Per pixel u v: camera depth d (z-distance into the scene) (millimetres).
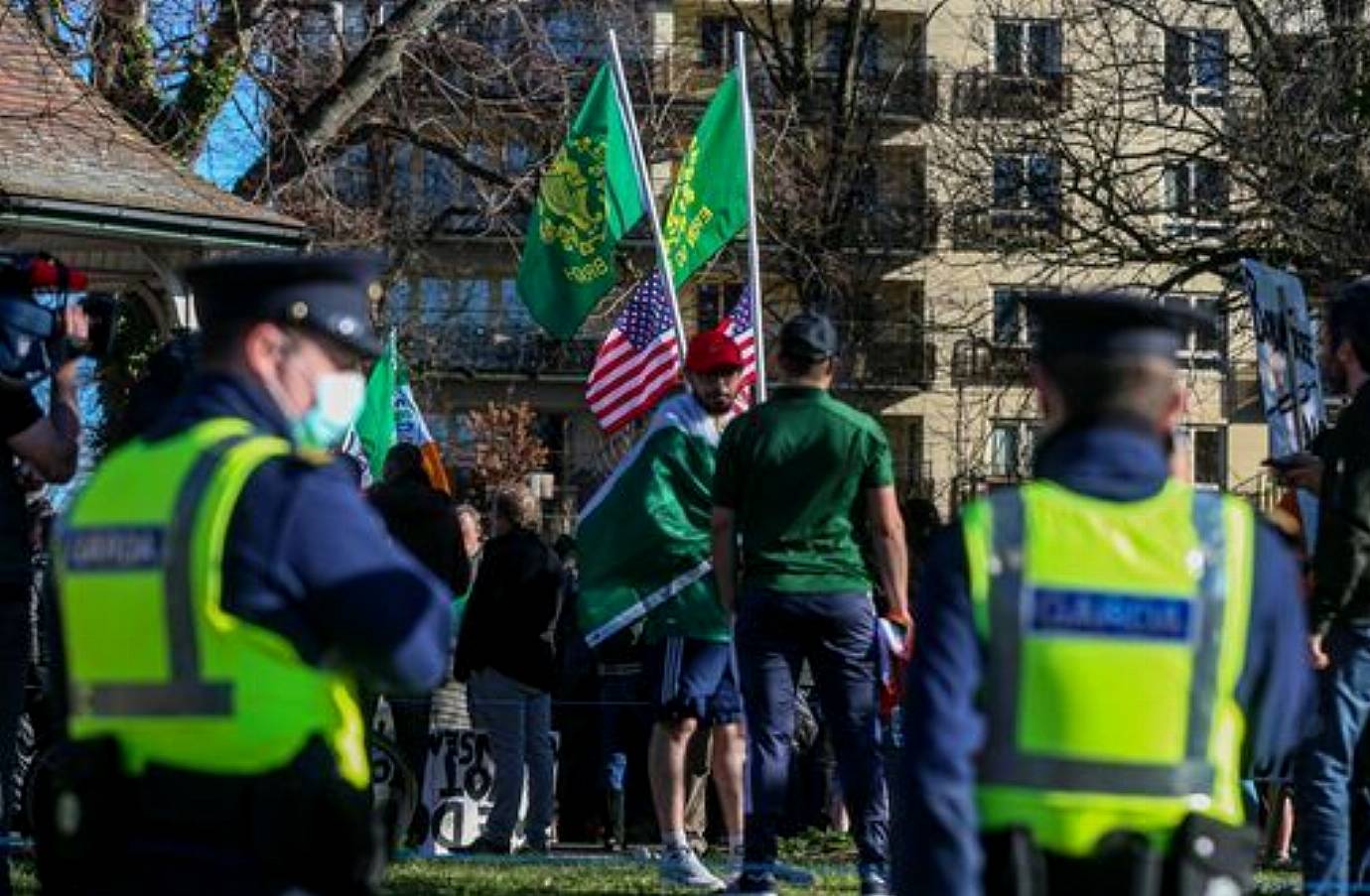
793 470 14523
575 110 40312
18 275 12281
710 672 16250
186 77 35250
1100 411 7074
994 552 6871
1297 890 15844
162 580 6992
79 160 26734
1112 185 44562
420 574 7086
